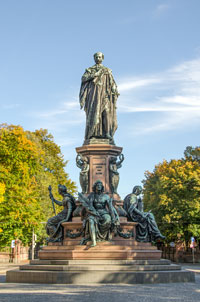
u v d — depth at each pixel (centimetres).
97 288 1538
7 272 1870
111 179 2259
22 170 4378
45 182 5569
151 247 2105
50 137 6912
